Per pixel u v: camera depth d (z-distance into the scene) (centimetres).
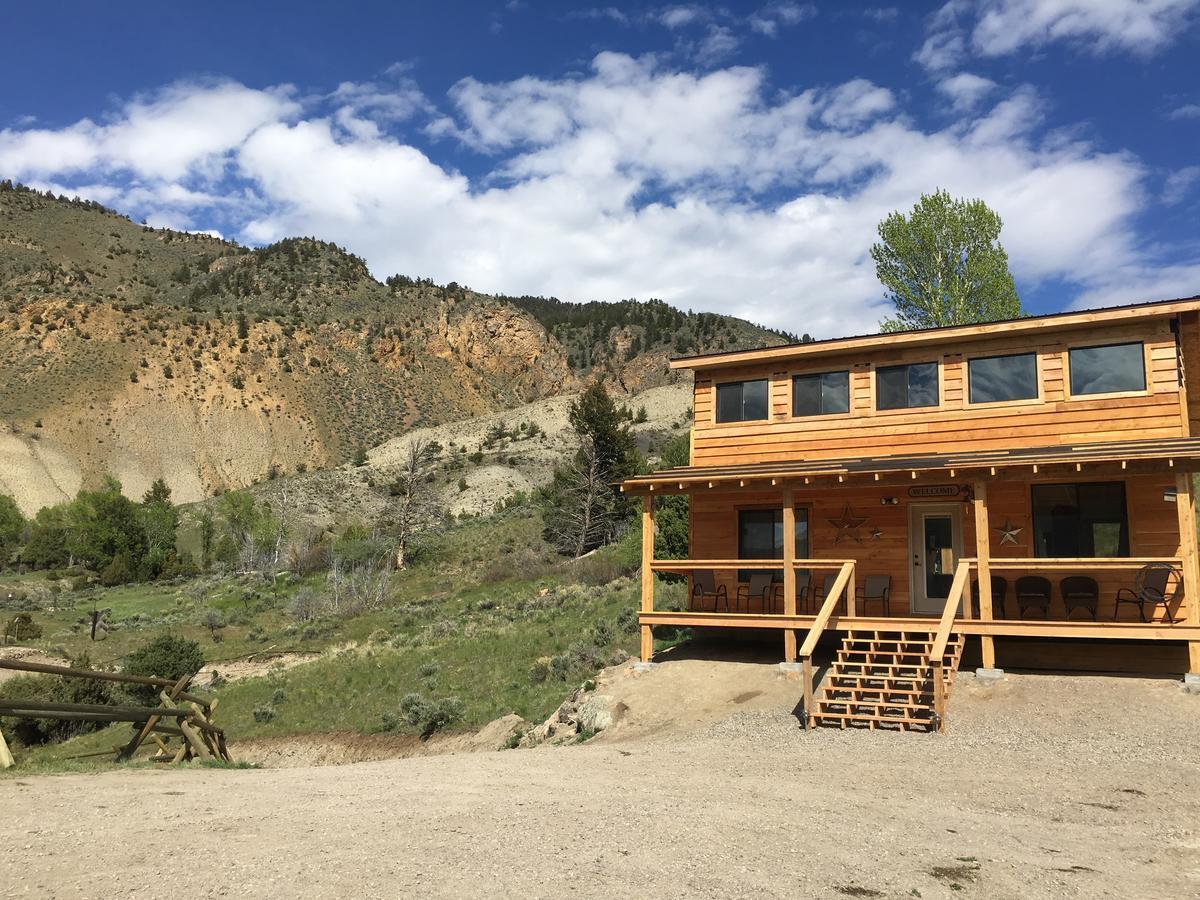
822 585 1862
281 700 2498
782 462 1895
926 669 1454
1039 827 797
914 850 711
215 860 622
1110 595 1595
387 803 856
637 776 1041
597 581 3584
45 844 646
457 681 2331
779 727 1359
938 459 1655
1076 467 1462
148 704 2634
